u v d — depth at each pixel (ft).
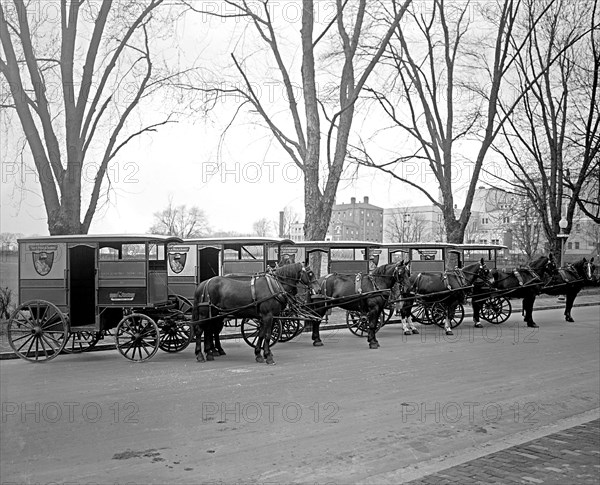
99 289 40.81
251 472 20.08
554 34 111.24
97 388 32.19
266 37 76.79
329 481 19.29
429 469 20.10
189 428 25.03
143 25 62.90
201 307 41.81
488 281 65.31
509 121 113.60
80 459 21.11
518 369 39.96
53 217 53.52
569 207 120.37
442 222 289.12
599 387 34.45
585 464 20.01
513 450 21.67
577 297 115.96
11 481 18.97
